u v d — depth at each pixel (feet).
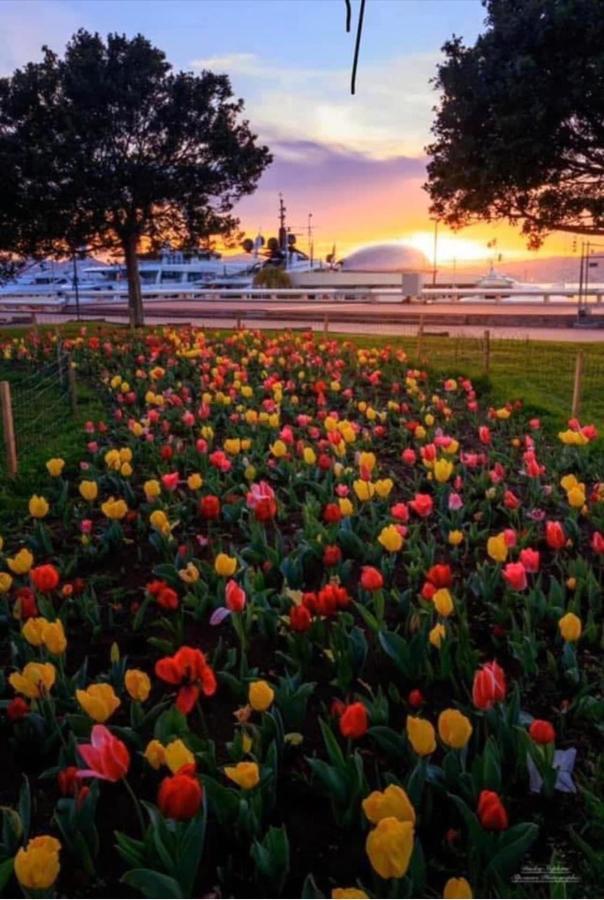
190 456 21.99
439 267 270.87
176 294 163.02
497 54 55.93
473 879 6.92
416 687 10.43
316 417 28.48
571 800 8.33
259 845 6.87
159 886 6.12
